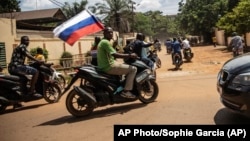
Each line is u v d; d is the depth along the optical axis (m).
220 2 52.47
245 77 4.93
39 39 24.80
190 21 56.81
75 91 6.67
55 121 6.77
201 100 7.45
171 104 7.28
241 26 26.12
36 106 8.97
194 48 45.28
